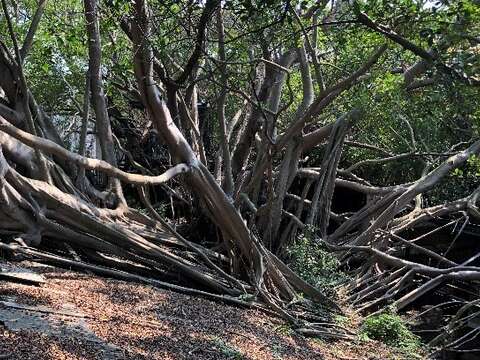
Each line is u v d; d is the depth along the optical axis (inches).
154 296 362.3
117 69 520.4
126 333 267.4
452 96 338.3
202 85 743.1
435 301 596.1
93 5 491.8
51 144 339.6
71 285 334.6
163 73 498.0
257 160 538.6
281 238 568.4
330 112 624.7
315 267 521.0
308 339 386.0
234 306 414.3
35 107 465.4
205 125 690.2
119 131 757.9
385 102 564.7
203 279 435.5
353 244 594.6
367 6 334.0
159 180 417.7
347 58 527.5
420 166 755.4
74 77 713.0
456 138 706.8
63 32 591.5
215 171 618.5
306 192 613.0
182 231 593.0
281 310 420.5
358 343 409.7
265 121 488.4
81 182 479.8
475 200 597.6
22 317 249.8
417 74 531.5
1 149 395.2
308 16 489.4
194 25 455.5
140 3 422.9
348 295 533.0
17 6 652.1
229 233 470.6
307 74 581.9
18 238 381.4
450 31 312.8
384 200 620.7
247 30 404.2
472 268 522.6
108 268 409.1
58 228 404.5
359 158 775.7
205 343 286.8
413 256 673.6
